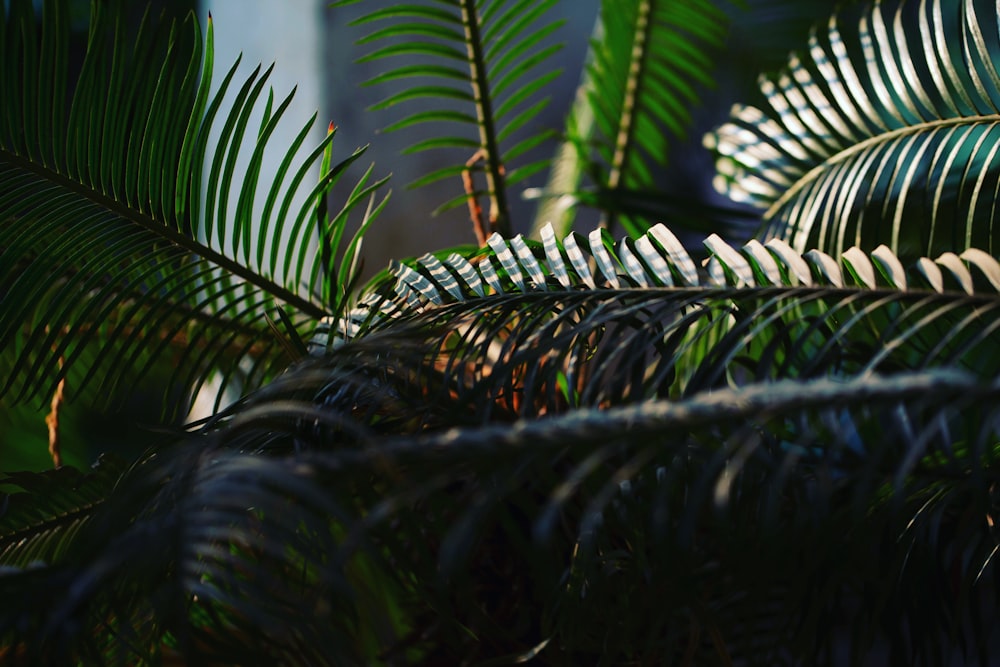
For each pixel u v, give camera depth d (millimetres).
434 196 2816
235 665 1085
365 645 1313
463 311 1169
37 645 933
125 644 1030
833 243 1431
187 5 2541
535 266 1198
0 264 1282
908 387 865
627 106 1813
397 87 2752
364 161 2752
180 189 1332
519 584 1294
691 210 1621
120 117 1297
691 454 1053
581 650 1192
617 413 914
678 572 1062
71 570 935
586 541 1085
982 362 1294
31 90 1269
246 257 1384
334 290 1397
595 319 1104
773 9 2055
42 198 1283
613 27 1810
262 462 930
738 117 1709
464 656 1307
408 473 1013
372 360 1098
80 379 1567
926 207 1318
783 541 1050
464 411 1129
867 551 1107
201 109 1320
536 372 1075
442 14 1575
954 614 1138
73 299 1307
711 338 1466
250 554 1092
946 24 1475
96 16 1273
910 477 1168
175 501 968
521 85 2994
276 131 2430
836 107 1564
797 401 892
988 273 1048
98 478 1238
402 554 1085
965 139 1321
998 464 1132
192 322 1524
